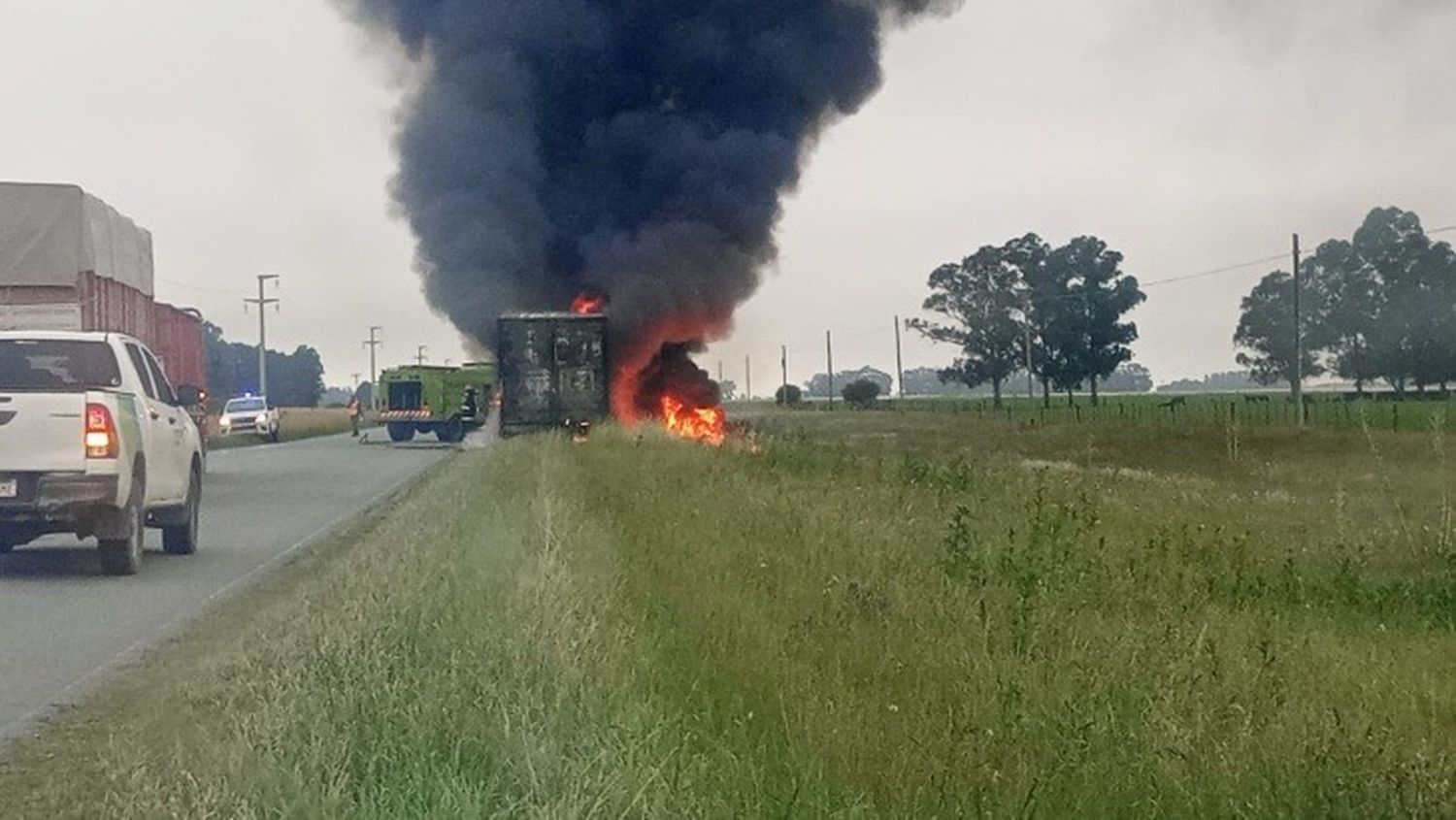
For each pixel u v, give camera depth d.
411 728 6.44
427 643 8.53
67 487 14.04
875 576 11.11
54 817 6.14
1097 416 61.34
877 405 92.88
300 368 160.38
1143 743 6.50
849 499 17.28
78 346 15.28
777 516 14.96
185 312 32.88
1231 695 7.46
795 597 10.30
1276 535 15.91
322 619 9.98
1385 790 6.00
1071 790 5.96
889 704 7.14
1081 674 7.80
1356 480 26.59
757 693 7.30
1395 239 80.00
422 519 18.38
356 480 30.67
